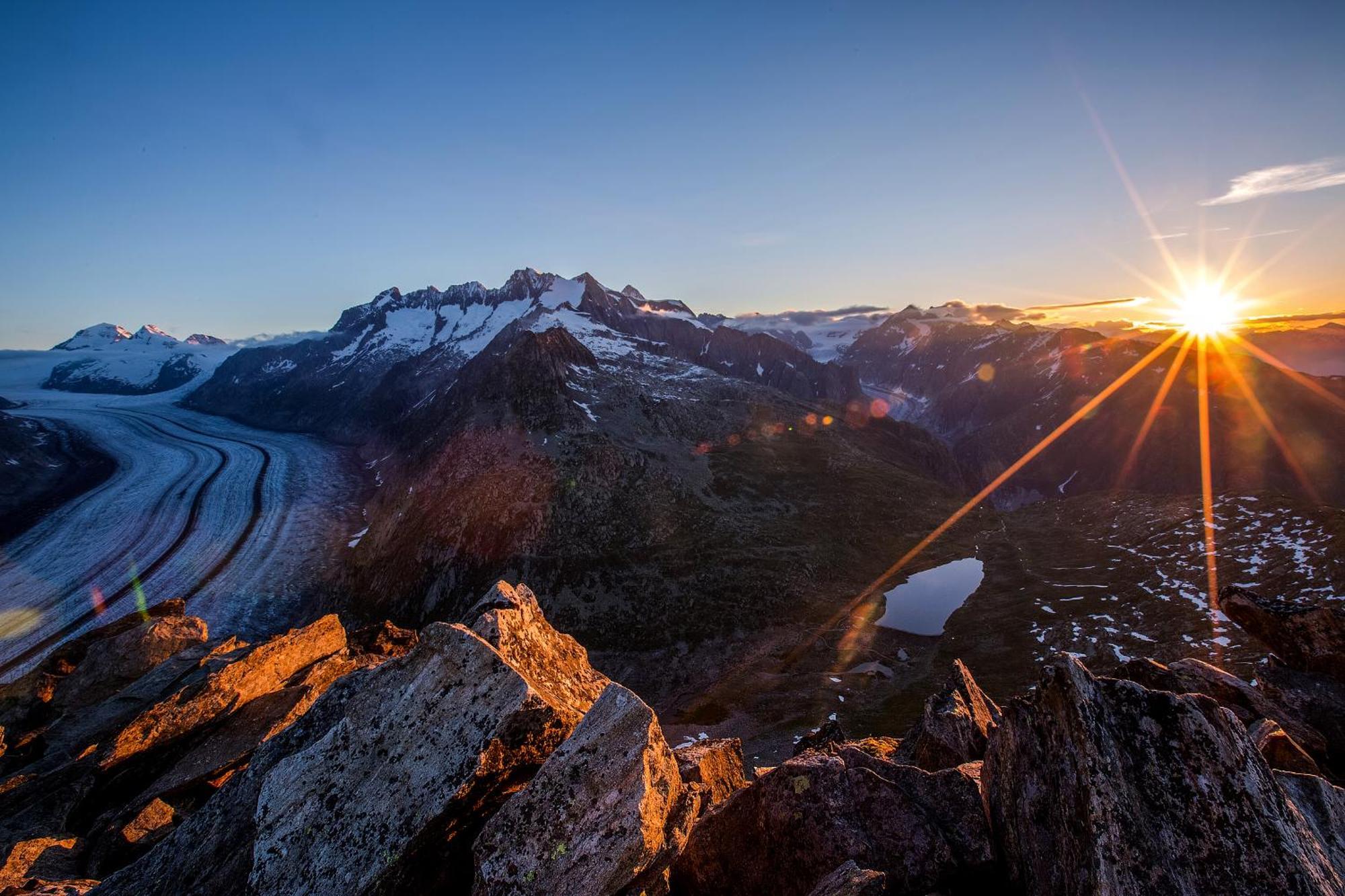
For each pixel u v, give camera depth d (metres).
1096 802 7.25
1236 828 6.98
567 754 8.11
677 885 9.87
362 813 7.98
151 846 14.59
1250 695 13.78
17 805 17.52
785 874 9.03
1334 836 8.05
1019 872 8.09
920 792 9.59
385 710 8.99
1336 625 14.41
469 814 8.29
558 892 6.97
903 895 8.35
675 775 8.60
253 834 9.29
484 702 8.72
